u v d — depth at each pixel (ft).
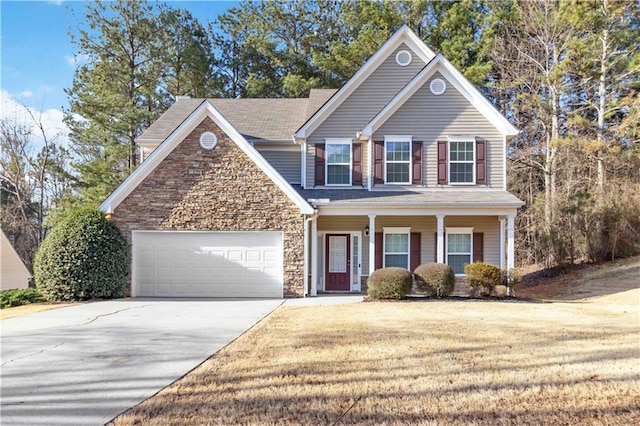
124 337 26.32
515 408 14.80
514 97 86.38
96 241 44.83
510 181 85.25
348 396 15.84
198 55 93.20
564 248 65.57
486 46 83.61
